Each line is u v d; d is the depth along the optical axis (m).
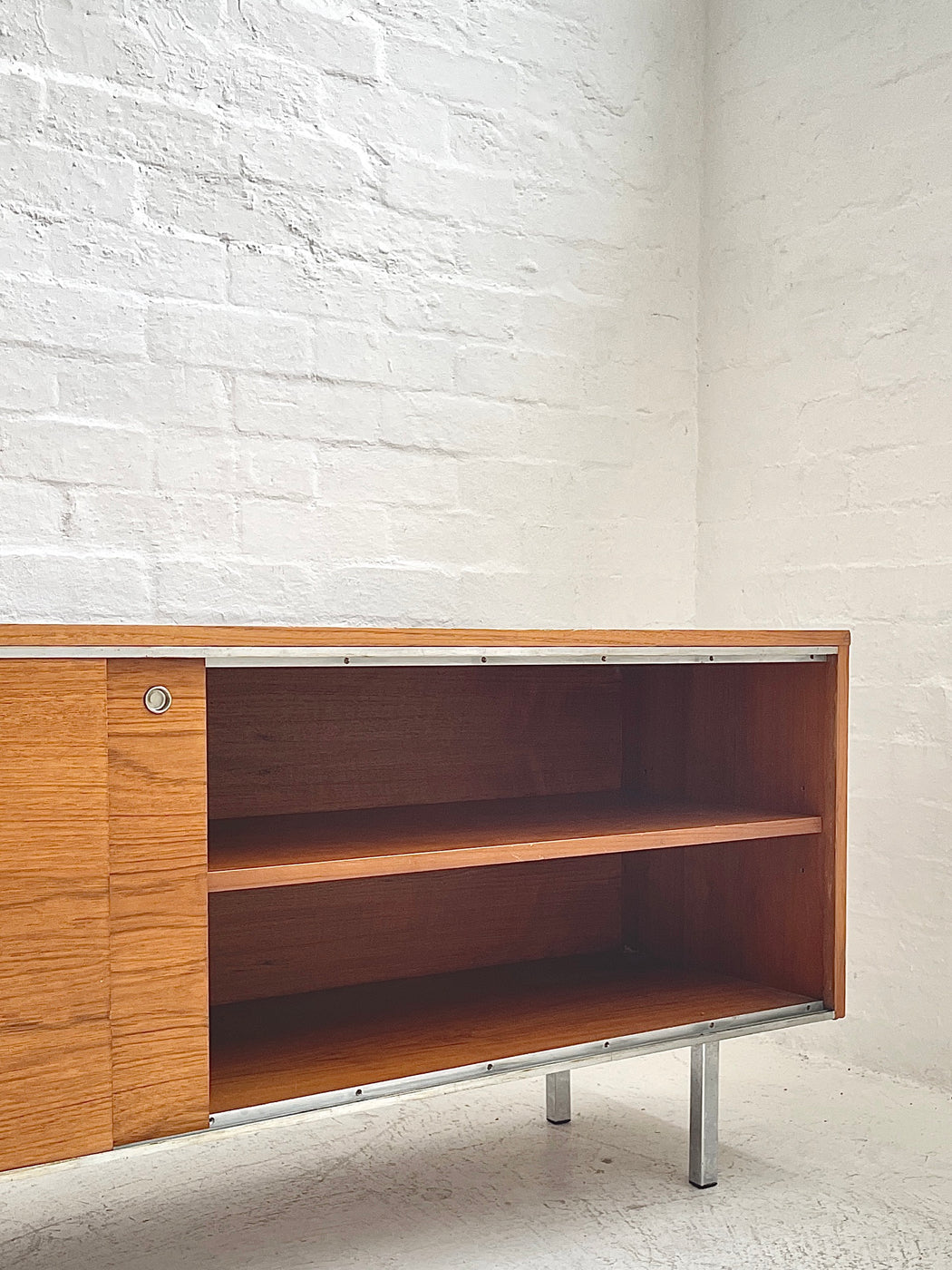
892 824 1.87
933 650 1.82
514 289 1.97
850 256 1.95
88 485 1.62
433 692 1.65
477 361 1.94
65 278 1.60
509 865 1.71
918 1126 1.65
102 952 1.07
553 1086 1.65
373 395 1.84
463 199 1.92
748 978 1.62
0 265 1.56
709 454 2.19
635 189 2.12
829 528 1.98
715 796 1.66
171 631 1.09
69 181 1.60
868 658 1.92
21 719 1.03
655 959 1.74
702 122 2.21
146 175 1.65
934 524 1.82
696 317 2.21
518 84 1.98
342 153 1.80
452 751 1.67
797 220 2.04
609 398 2.09
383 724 1.61
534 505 2.00
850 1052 1.92
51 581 1.60
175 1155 1.55
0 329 1.56
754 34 2.12
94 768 1.06
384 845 1.31
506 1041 1.36
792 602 2.04
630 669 1.79
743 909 1.63
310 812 1.55
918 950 1.83
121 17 1.63
